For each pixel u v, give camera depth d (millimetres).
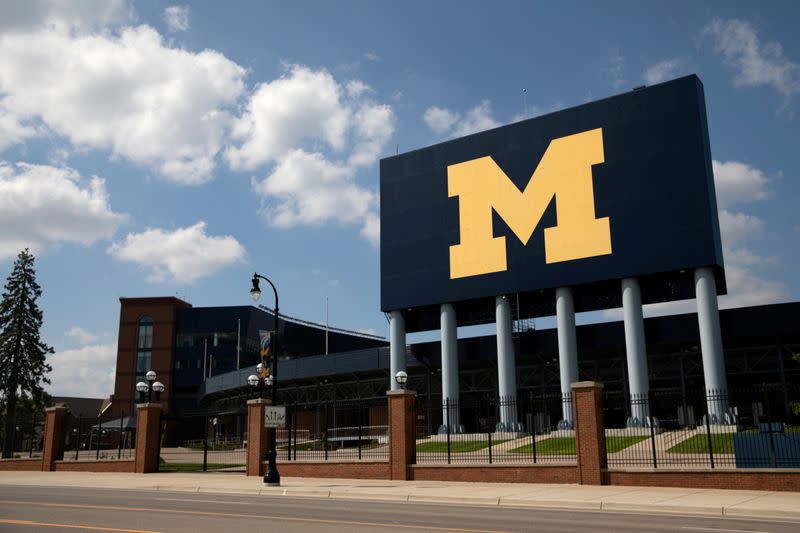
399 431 29672
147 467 36375
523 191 49406
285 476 32344
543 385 51188
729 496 20281
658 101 45594
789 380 47938
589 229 46344
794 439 24141
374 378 64688
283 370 67125
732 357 49406
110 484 28891
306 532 12836
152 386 38281
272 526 13781
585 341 50031
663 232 43906
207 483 28328
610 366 54594
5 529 13328
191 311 103938
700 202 43156
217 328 103000
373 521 14750
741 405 49469
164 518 15289
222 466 41031
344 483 27625
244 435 80750
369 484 26938
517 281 48469
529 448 37406
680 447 34000
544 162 48875
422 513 16766
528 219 48812
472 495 21562
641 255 44312
